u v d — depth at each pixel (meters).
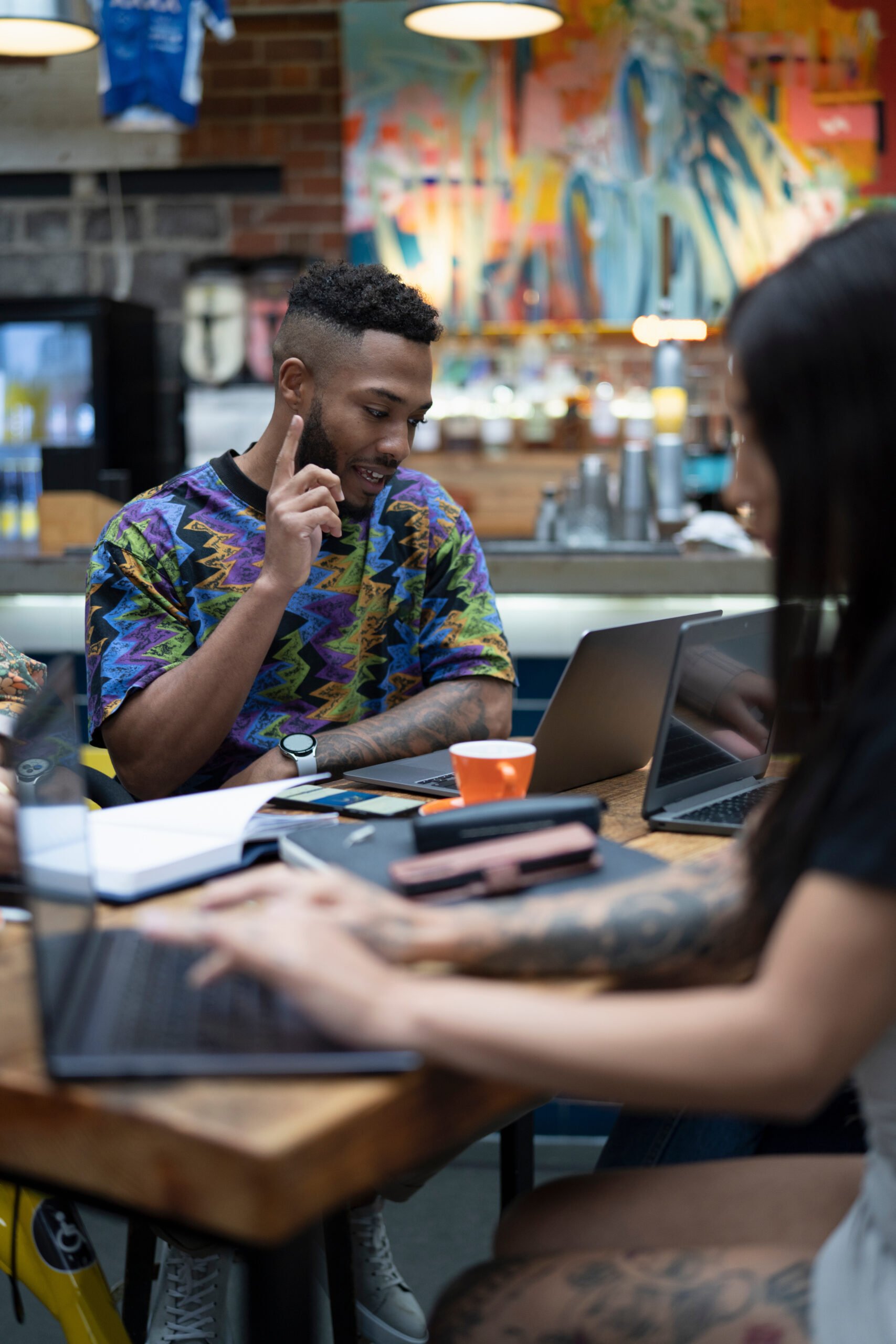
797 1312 0.80
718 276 5.16
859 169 5.09
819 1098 0.69
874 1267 0.77
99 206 5.45
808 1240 0.91
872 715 0.70
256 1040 0.73
